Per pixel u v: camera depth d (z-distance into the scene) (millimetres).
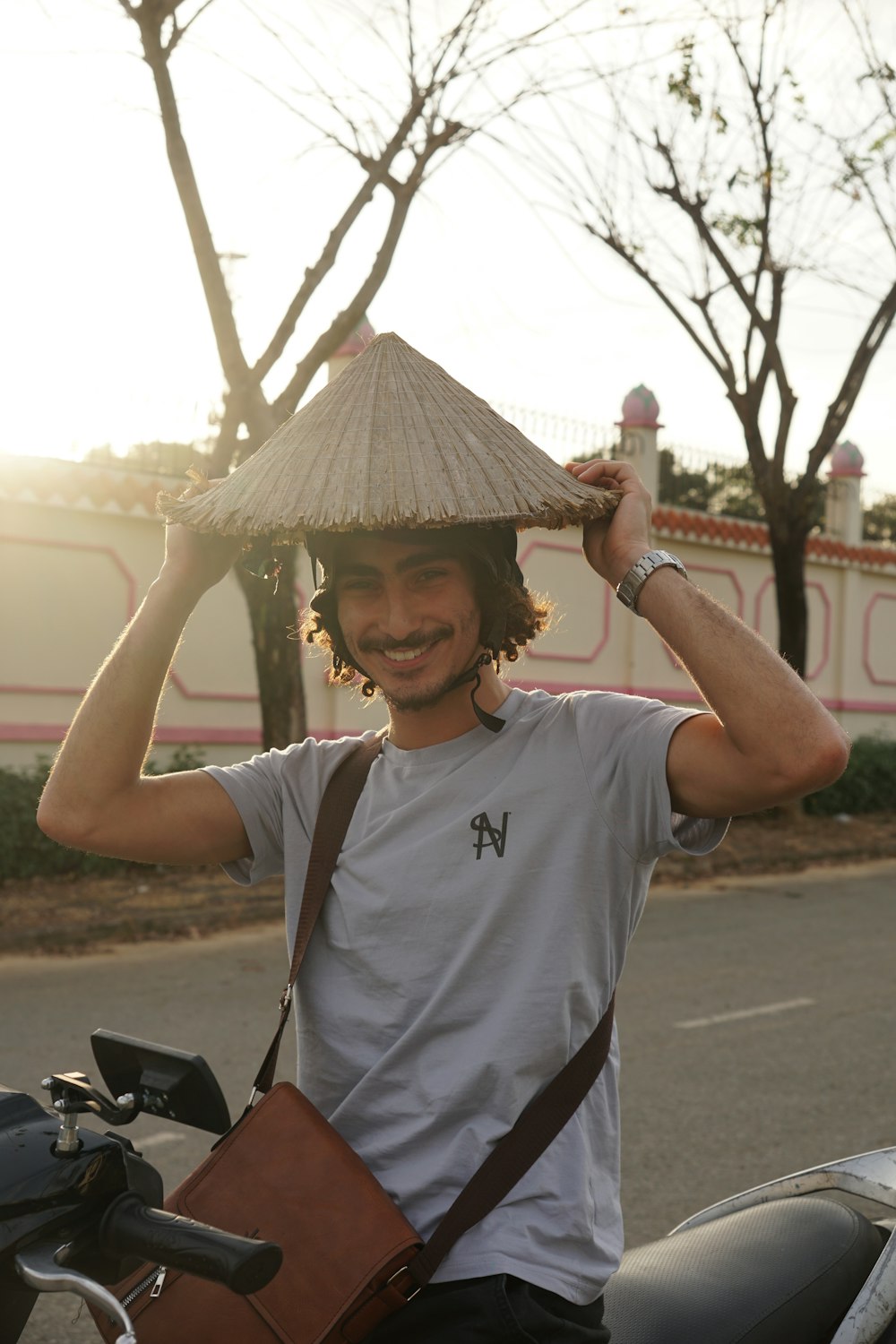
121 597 11070
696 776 1583
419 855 1628
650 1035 6078
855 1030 6242
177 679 11484
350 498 1542
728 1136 4684
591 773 1635
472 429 1623
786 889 10961
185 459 11281
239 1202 1525
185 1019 6238
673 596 1611
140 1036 5898
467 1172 1541
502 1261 1479
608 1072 1646
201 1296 1484
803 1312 1757
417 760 1695
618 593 1674
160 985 6969
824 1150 4551
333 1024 1659
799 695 1531
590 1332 1511
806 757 1508
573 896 1602
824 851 12719
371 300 8547
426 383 1659
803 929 9016
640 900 1685
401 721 1714
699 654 1567
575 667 14570
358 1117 1615
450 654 1656
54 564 10703
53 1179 1192
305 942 1673
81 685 10852
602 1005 1632
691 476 16094
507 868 1604
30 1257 1158
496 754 1668
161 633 1735
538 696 1749
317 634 1857
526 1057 1556
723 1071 5504
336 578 1668
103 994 6742
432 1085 1570
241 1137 1569
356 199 8320
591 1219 1560
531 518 1635
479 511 1542
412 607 1644
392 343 1696
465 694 1699
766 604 16609
